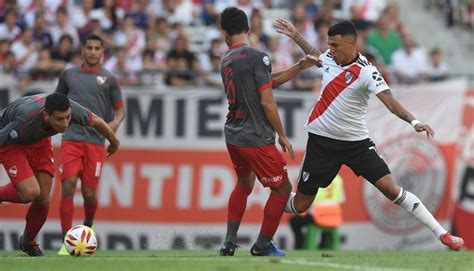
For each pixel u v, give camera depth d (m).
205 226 54.19
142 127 54.25
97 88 39.44
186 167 54.34
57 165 53.09
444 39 76.75
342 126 31.94
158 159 54.22
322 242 53.16
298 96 54.91
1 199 33.31
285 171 32.03
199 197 54.31
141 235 53.88
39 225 34.28
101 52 39.62
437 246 54.94
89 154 39.44
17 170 32.19
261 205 53.88
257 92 31.31
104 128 32.62
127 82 57.25
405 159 54.97
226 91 31.86
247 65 31.17
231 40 31.86
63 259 30.78
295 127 54.88
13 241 53.34
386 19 66.38
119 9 66.75
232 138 31.84
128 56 62.19
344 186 54.41
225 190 54.44
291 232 53.56
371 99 54.84
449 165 55.47
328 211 51.66
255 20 63.34
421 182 55.12
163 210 54.06
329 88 31.95
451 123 55.69
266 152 31.61
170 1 68.50
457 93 55.78
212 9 68.06
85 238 32.78
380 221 54.69
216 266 27.56
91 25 62.72
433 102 55.72
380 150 54.75
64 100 30.44
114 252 40.81
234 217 33.22
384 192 32.66
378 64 59.12
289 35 33.94
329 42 31.38
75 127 39.28
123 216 53.75
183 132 54.44
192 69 59.66
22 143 31.97
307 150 32.88
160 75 57.75
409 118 30.44
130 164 54.00
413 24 77.75
